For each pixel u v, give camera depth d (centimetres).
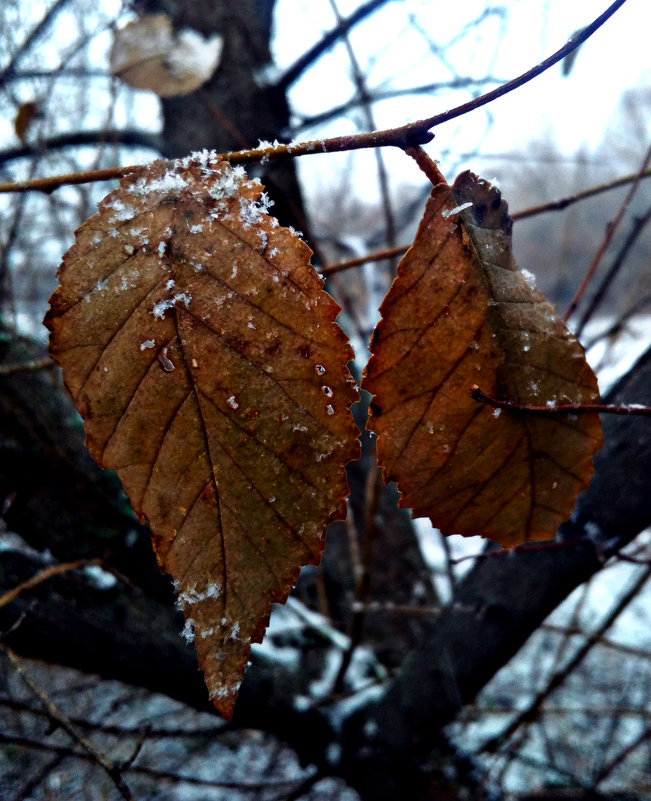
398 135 10
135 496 10
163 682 29
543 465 11
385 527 56
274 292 10
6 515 31
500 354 11
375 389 10
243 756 58
